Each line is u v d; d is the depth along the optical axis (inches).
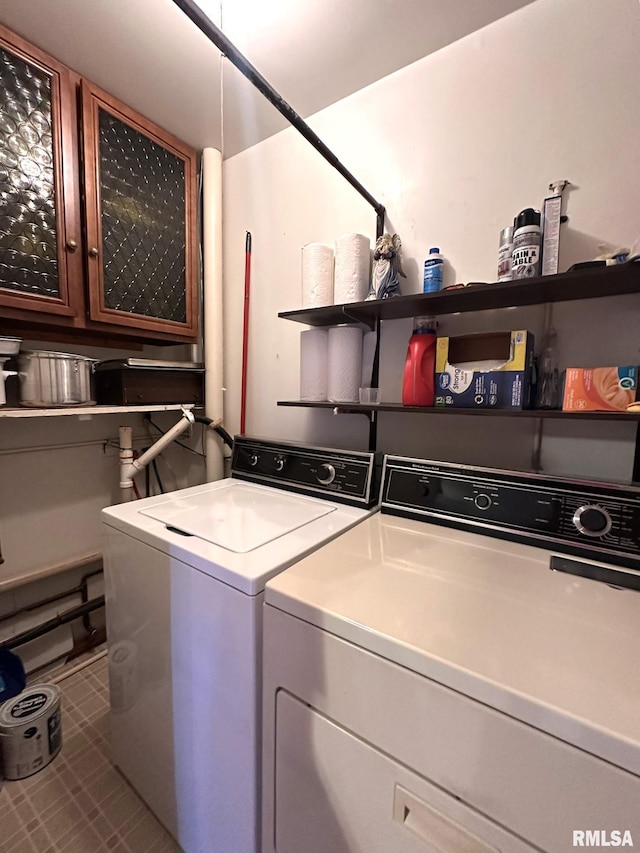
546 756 19.1
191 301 71.6
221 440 77.0
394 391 58.3
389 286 50.3
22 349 57.2
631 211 41.3
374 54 52.2
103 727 56.1
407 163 55.1
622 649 23.1
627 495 34.2
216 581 33.4
